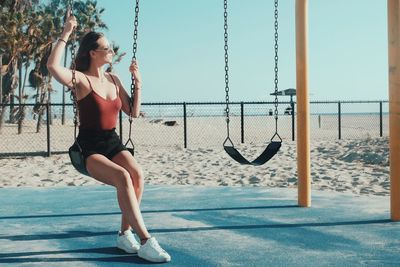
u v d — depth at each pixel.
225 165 11.50
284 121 40.06
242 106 16.95
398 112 5.08
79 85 3.64
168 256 3.70
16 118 41.03
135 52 4.01
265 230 4.80
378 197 6.66
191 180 9.22
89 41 3.73
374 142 14.98
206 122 37.94
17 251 4.10
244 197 6.82
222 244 4.27
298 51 5.83
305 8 5.76
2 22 37.41
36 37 40.03
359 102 18.56
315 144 16.30
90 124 3.67
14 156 14.56
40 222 5.35
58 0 53.38
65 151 15.84
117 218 5.52
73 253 4.01
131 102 3.98
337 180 8.66
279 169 10.37
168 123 34.28
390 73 5.13
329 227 4.89
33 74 41.91
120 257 3.87
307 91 5.90
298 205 6.07
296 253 3.94
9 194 7.44
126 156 3.79
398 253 3.89
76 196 7.20
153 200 6.68
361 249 4.04
